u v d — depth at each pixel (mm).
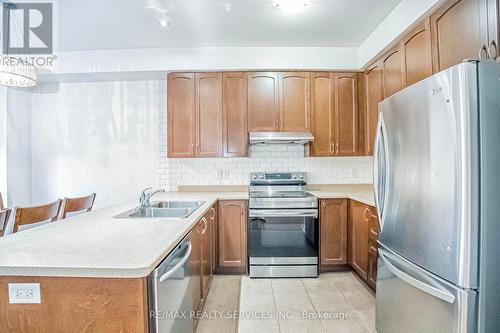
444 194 1264
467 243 1179
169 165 3598
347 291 2652
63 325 1100
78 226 1647
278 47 3225
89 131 3660
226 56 3213
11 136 3439
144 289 1108
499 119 1190
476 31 1619
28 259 1125
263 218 2996
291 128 3291
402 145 1567
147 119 3633
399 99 1591
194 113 3279
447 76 1243
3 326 1108
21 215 1729
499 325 1186
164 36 2898
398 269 1569
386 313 1772
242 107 3281
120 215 1994
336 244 3037
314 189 3594
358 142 3324
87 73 3254
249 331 2039
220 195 3156
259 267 2979
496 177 1188
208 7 2354
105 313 1094
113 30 2730
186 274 1633
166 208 2428
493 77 1194
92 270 1056
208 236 2527
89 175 3672
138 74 3328
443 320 1277
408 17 2227
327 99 3309
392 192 1678
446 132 1251
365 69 3260
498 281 1187
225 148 3275
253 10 2414
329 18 2580
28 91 3641
